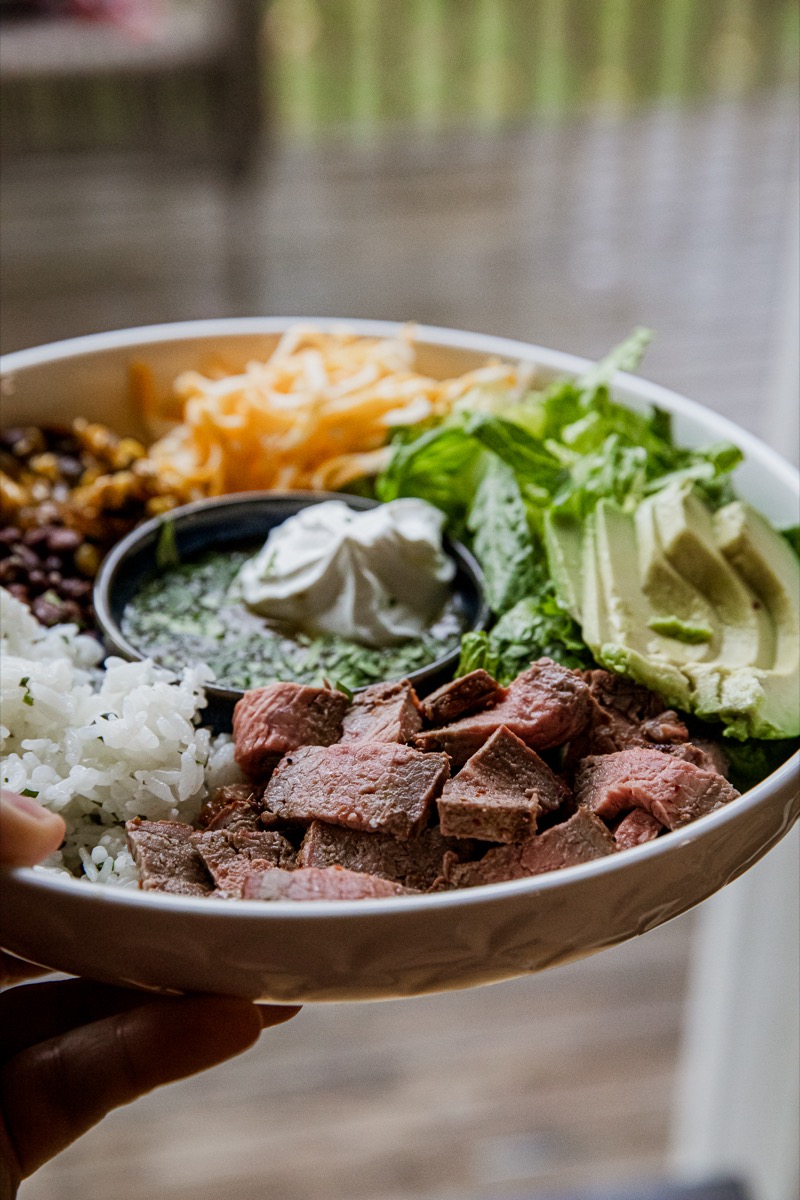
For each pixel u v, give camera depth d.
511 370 0.51
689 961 0.75
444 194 1.31
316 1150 0.68
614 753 0.40
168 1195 0.67
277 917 0.34
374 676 0.44
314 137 1.40
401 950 0.35
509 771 0.38
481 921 0.35
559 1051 0.71
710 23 1.58
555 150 1.40
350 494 0.51
